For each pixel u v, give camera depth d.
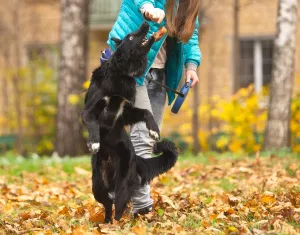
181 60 7.54
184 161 14.37
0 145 24.95
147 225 7.30
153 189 9.66
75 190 10.48
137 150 7.65
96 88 7.08
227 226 6.97
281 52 16.52
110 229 7.04
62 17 20.77
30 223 7.69
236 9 21.25
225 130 19.61
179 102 7.58
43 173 13.67
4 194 10.66
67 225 7.66
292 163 12.45
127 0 7.43
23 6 27.48
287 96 16.48
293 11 16.52
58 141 20.70
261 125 19.08
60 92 20.69
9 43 26.83
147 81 7.48
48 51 26.95
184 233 6.75
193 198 8.79
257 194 8.66
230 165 12.98
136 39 6.95
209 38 25.41
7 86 27.39
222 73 25.42
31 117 24.42
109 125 7.07
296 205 7.99
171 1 7.27
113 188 7.42
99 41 26.91
